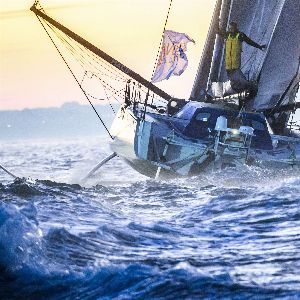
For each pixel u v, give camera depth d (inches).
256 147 2395.4
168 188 2107.5
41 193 1752.0
